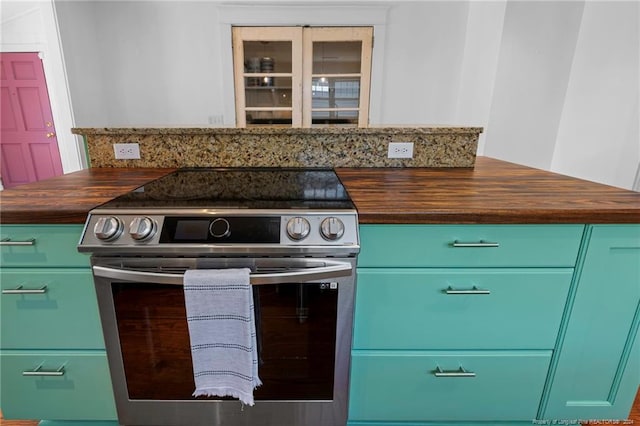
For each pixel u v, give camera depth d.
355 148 1.47
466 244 0.89
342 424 1.05
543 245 0.90
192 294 0.82
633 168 2.47
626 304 0.96
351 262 0.84
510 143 2.99
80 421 1.12
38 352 0.99
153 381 0.98
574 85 2.87
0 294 0.93
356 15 3.33
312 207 0.89
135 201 0.93
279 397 1.00
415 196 1.00
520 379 1.04
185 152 1.46
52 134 3.47
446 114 3.61
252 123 3.64
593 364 1.02
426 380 1.04
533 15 2.72
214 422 1.04
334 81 3.52
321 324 0.93
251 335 0.86
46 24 2.90
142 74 3.49
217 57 3.46
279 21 3.34
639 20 2.38
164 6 3.31
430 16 3.35
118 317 0.91
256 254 0.83
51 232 0.88
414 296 0.95
